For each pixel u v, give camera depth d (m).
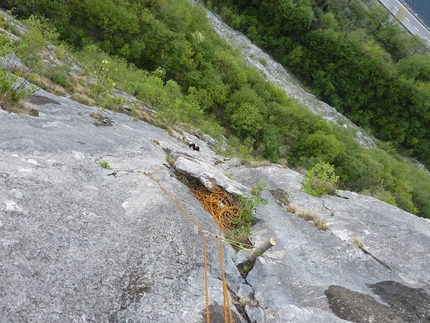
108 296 5.10
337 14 51.28
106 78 17.19
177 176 10.05
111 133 11.38
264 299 6.56
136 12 27.86
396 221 10.25
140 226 6.73
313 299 6.66
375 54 46.97
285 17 45.78
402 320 6.39
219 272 6.59
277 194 11.19
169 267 5.97
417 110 48.44
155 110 19.30
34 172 6.66
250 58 42.88
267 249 7.53
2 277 4.49
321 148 30.89
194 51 31.56
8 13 19.92
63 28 23.81
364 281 7.59
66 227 5.77
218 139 23.88
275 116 32.34
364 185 30.00
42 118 10.16
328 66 47.62
